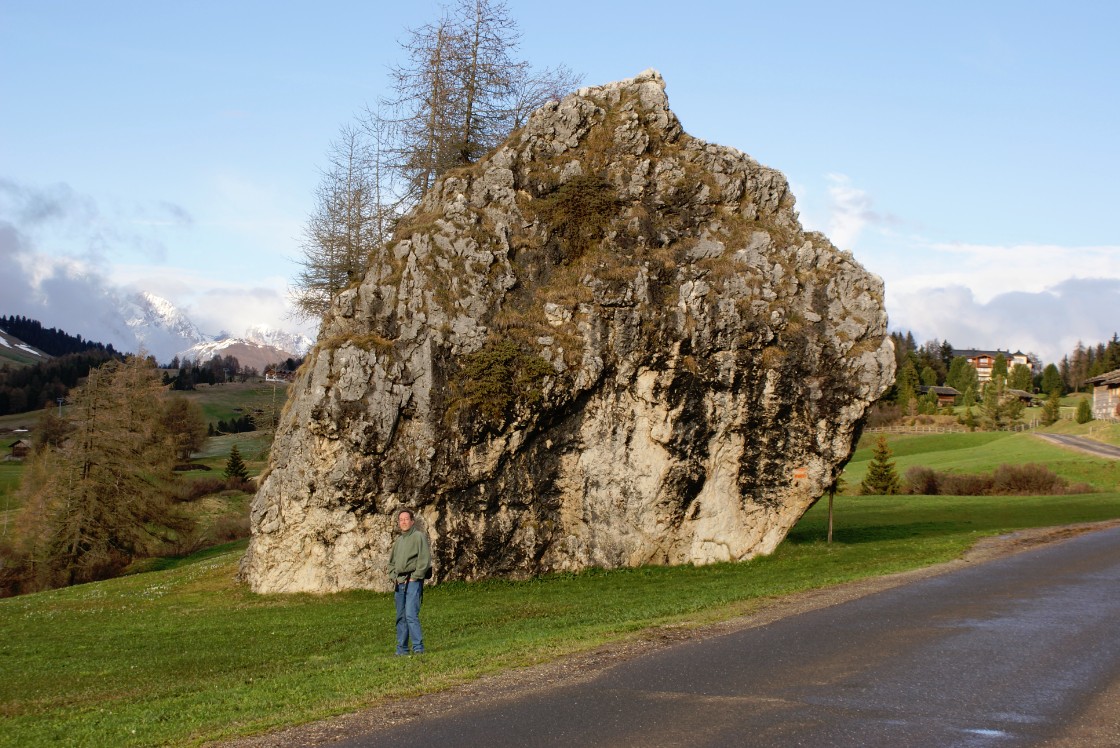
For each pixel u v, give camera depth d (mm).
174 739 12242
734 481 35906
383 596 31562
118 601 33656
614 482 34750
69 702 17750
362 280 37469
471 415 33031
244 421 152375
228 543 67375
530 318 34875
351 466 32188
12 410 173875
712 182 38594
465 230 35594
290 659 20922
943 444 119062
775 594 23547
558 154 38219
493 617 25375
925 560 29609
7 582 60031
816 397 36250
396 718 12469
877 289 37625
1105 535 36125
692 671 14516
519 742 11070
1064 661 14461
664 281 35938
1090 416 128875
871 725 11312
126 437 60469
